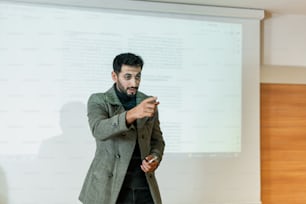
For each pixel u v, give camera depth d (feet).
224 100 8.44
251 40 8.74
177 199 7.98
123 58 6.63
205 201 8.13
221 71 8.48
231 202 8.27
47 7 7.66
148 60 8.07
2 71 7.39
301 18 9.37
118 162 5.35
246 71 8.64
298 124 9.18
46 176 7.45
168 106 8.08
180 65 8.24
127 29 8.02
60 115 7.59
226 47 8.56
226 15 8.55
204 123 8.27
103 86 7.79
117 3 7.93
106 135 5.04
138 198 5.41
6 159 7.29
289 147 9.05
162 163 7.95
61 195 7.48
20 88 7.45
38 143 7.46
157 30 8.18
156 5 8.13
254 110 8.61
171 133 8.05
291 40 9.35
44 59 7.59
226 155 8.34
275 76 9.16
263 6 8.63
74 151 7.59
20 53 7.50
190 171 8.10
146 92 7.98
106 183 5.26
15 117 7.39
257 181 8.45
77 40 7.76
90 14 7.86
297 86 9.29
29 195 7.34
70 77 7.68
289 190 8.93
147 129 5.65
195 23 8.41
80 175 7.59
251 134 8.54
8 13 7.49
